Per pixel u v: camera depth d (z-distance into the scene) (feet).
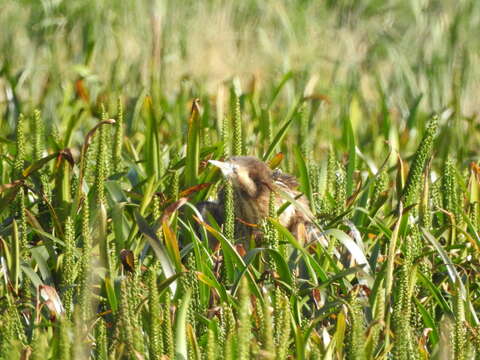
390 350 23.68
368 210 32.99
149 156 36.17
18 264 26.96
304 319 25.54
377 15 69.41
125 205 31.55
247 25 68.64
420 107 56.13
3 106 53.52
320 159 46.91
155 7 52.29
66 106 50.26
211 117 51.85
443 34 61.16
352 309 21.50
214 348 18.84
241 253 30.55
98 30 61.67
